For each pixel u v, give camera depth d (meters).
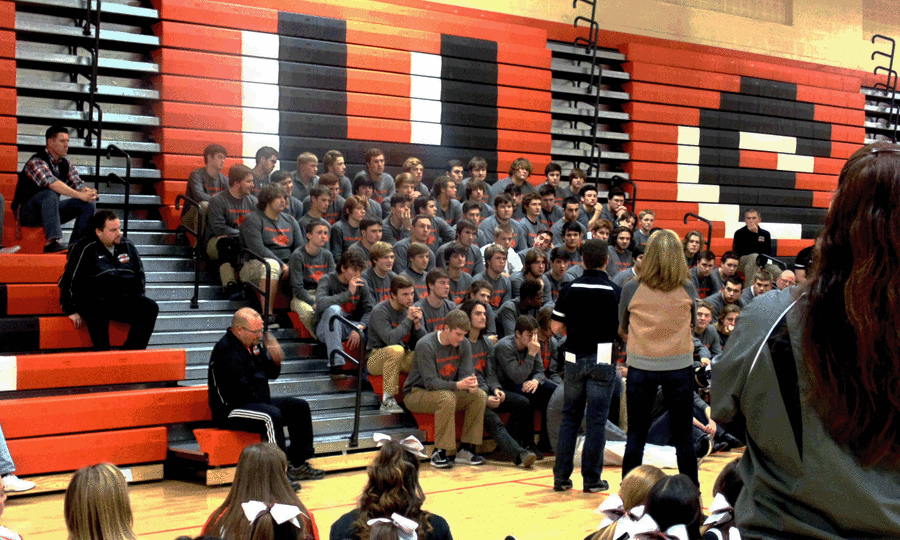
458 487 6.15
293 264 7.78
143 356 6.52
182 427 6.45
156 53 9.34
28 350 6.55
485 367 7.28
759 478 1.35
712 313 9.12
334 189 8.96
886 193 1.23
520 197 10.30
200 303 7.71
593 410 5.88
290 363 7.38
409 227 8.96
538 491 6.04
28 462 5.69
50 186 7.45
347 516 3.01
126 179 8.07
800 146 14.84
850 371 1.21
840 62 15.98
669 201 13.38
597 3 13.04
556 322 5.93
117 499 2.64
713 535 1.99
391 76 10.74
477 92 11.48
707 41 14.21
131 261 6.85
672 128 13.40
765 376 1.31
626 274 8.02
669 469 6.89
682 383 5.11
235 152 9.59
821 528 1.27
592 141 12.48
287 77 9.97
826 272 1.28
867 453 1.23
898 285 1.18
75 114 8.77
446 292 7.52
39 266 6.96
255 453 2.94
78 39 8.94
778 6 15.25
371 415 7.11
